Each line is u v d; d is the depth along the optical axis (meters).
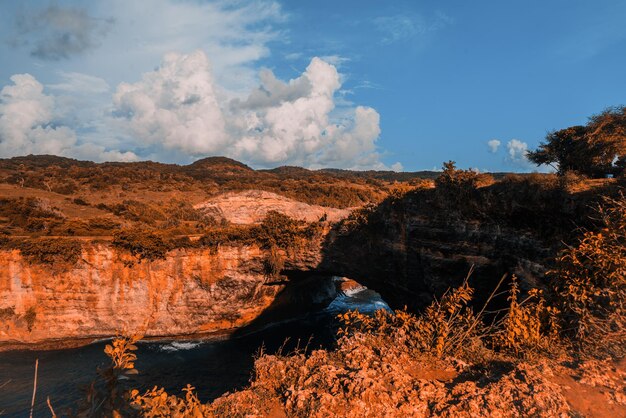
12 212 65.94
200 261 49.69
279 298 56.31
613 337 8.14
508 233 32.06
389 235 43.94
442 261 37.78
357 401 6.11
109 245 47.69
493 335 8.76
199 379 38.72
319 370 7.15
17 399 33.41
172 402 5.67
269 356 8.11
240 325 52.88
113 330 48.62
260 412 6.39
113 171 133.25
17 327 46.38
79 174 121.94
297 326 56.44
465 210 35.44
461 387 6.48
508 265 32.53
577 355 7.96
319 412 5.99
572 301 9.25
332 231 48.66
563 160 36.97
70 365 40.94
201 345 48.44
